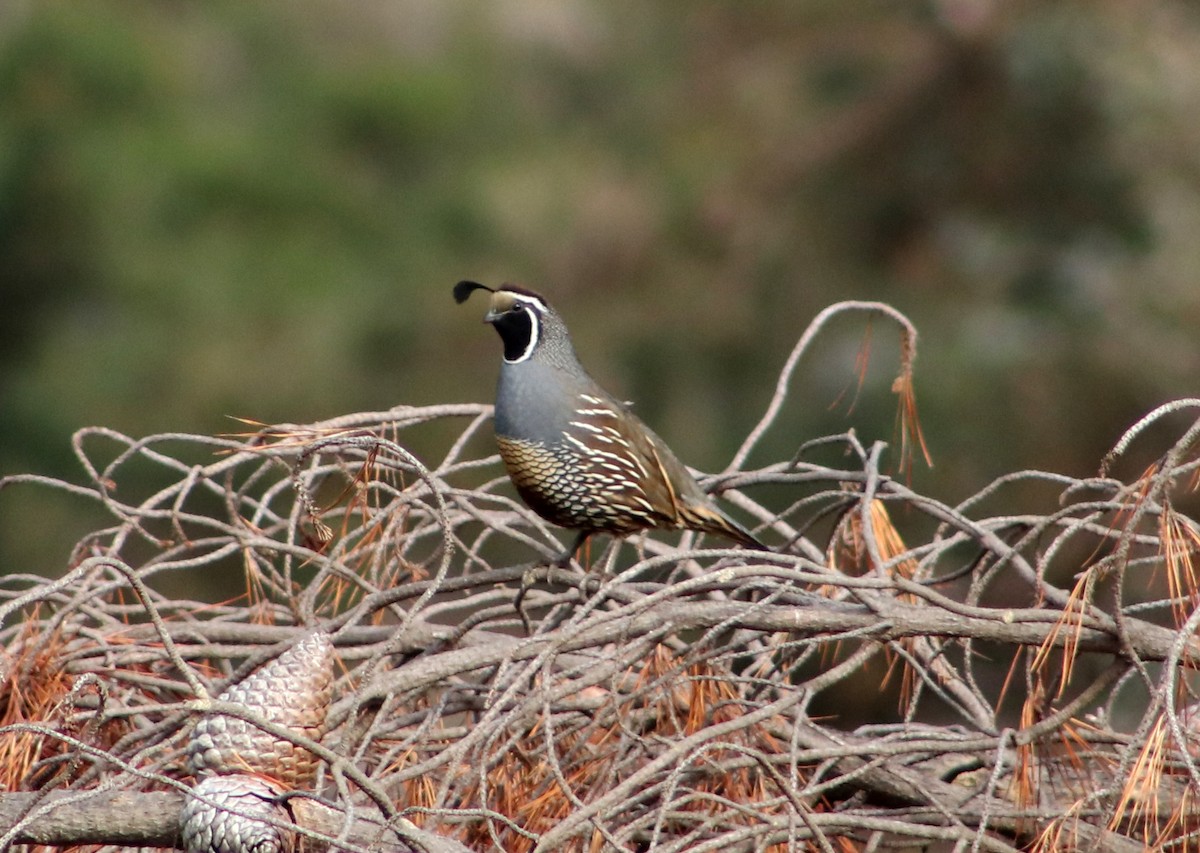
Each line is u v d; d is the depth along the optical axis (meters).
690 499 7.05
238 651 6.12
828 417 15.13
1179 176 16.19
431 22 19.22
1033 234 16.30
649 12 18.94
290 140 17.16
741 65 18.20
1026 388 15.04
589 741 5.82
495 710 4.84
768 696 5.94
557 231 17.20
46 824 4.75
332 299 15.95
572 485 6.92
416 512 7.05
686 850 4.92
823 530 13.00
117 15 17.69
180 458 14.79
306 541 6.08
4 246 16.05
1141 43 16.27
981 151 16.61
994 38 16.55
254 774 4.70
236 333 15.59
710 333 16.42
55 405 15.08
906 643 6.30
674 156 17.64
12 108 16.39
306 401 15.34
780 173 17.34
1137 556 11.36
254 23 18.62
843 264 16.80
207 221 16.31
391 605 6.25
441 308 16.39
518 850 5.25
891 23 17.50
